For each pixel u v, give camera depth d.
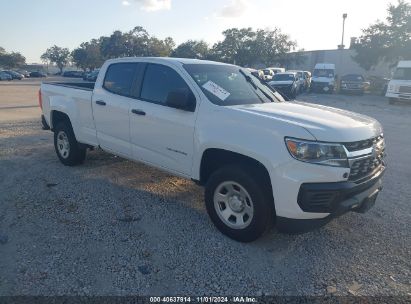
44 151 7.48
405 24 36.62
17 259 3.47
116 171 6.19
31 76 70.94
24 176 5.81
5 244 3.74
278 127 3.55
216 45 80.75
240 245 3.87
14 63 109.19
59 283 3.14
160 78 4.78
